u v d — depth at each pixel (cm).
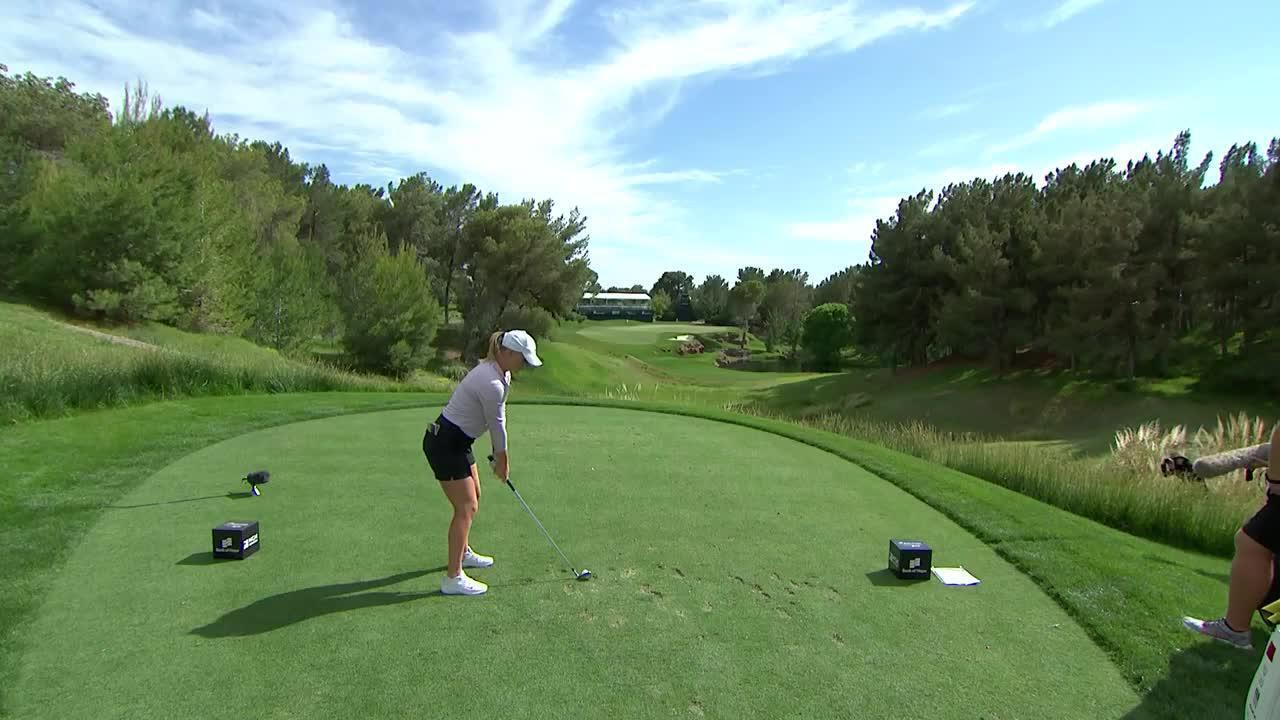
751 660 358
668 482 688
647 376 4928
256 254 3177
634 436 912
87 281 2189
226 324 2661
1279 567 396
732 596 432
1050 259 3288
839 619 408
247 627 371
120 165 2322
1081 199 3572
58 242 2178
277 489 621
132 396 1059
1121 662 373
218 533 457
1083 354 3050
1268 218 2584
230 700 306
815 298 9069
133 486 618
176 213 2377
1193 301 3083
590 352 5141
